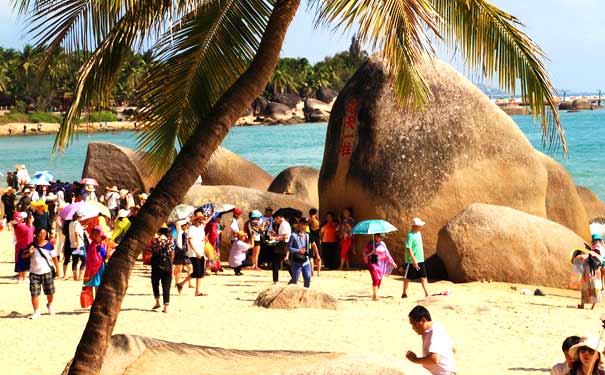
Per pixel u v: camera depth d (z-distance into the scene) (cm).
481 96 2402
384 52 820
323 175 2469
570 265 2072
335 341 1295
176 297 1720
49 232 2108
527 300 1788
